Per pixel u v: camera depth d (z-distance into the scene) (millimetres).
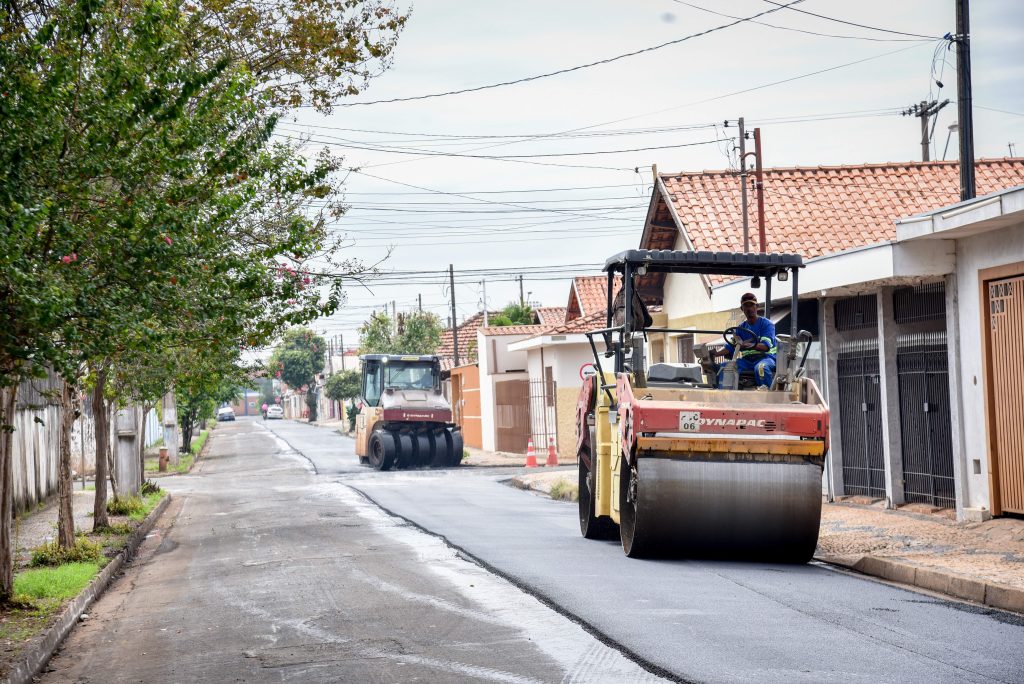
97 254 8352
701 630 8250
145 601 11695
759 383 12703
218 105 9258
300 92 15758
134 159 8523
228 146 9398
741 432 11555
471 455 39906
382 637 8594
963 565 10828
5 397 10719
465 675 7258
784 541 11656
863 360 17547
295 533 16984
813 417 11594
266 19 14977
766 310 13430
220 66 8773
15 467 20766
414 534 15578
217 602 10930
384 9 15422
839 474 18250
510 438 40500
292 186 10242
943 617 8812
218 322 9820
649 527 11555
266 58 15148
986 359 14039
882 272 14945
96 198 8562
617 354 13266
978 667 7086
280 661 8016
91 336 8156
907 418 16375
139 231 8391
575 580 10641
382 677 7332
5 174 7793
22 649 8758
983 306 14070
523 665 7426
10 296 7500
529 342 36531
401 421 33250
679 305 25672
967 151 15391
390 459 33188
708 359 13148
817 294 17641
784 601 9484
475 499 21734
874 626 8414
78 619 10945
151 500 23891
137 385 17875
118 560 14844
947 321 14836
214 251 9359
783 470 11539
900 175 26297
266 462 42031
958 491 14602
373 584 11219
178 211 8516
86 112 8336
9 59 8000
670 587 10195
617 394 12719
